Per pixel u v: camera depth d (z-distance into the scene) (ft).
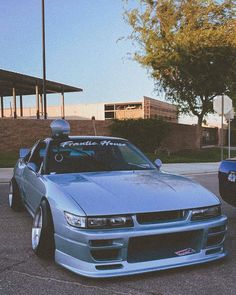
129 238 13.97
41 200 17.42
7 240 20.02
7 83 107.96
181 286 14.03
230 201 23.00
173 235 14.52
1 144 69.31
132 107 151.43
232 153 97.50
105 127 82.53
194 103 89.25
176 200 15.20
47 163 19.47
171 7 80.79
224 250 16.37
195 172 55.47
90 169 19.34
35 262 16.52
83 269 14.03
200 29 79.25
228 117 62.49
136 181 17.01
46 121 74.43
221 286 14.06
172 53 80.23
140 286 14.02
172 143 93.35
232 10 80.07
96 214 14.05
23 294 13.47
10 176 45.62
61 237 14.88
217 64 80.94
